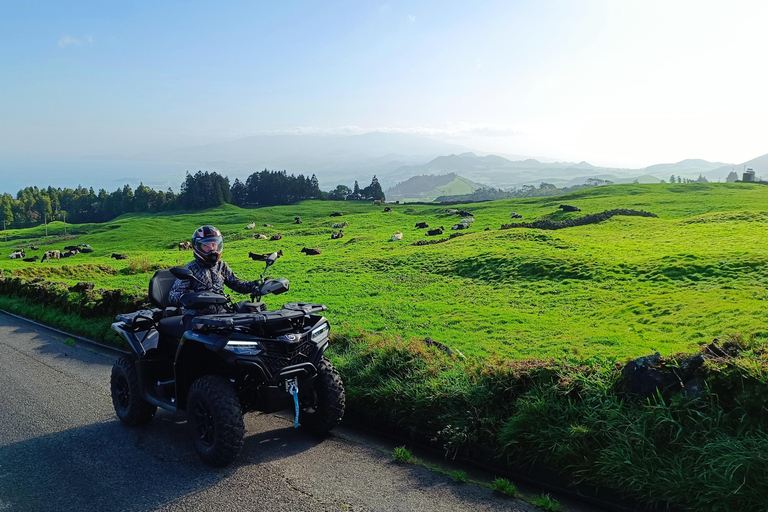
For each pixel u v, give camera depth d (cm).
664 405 501
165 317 732
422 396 662
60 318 1554
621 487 485
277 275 3372
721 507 426
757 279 2011
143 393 686
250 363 561
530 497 506
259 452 620
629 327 1555
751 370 480
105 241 9781
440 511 475
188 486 536
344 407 694
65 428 720
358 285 2727
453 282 2645
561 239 3778
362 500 497
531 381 611
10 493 530
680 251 2841
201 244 673
